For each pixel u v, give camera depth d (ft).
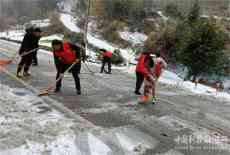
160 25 137.18
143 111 25.57
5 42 99.96
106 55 51.90
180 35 86.33
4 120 19.89
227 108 31.27
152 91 29.04
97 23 147.23
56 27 140.56
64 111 23.31
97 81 38.93
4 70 38.88
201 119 25.07
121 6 150.30
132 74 54.08
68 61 28.66
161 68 29.89
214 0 173.17
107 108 25.45
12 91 28.09
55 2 222.69
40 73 39.42
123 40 123.75
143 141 18.61
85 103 26.43
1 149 15.83
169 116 24.82
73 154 15.90
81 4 166.20
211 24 76.07
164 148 17.83
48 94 28.32
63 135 18.28
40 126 19.40
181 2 161.27
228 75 78.13
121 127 20.81
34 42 35.27
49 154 15.66
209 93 42.32
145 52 30.96
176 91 39.50
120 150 16.92
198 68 76.64
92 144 17.37
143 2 159.53
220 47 75.82
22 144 16.56
